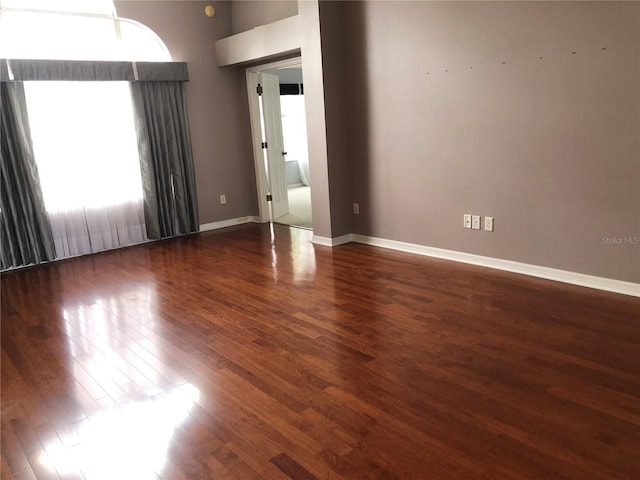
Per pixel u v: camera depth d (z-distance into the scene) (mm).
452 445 2045
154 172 5891
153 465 2031
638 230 3365
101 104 5410
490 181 4129
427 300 3627
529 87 3729
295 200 8586
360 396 2441
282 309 3623
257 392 2531
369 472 1917
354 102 5070
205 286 4242
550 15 3521
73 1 5203
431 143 4492
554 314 3246
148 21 5711
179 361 2914
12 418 2426
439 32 4207
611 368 2564
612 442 2008
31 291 4340
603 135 3418
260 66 6234
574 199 3646
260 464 1997
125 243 5812
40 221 5121
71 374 2828
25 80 4809
